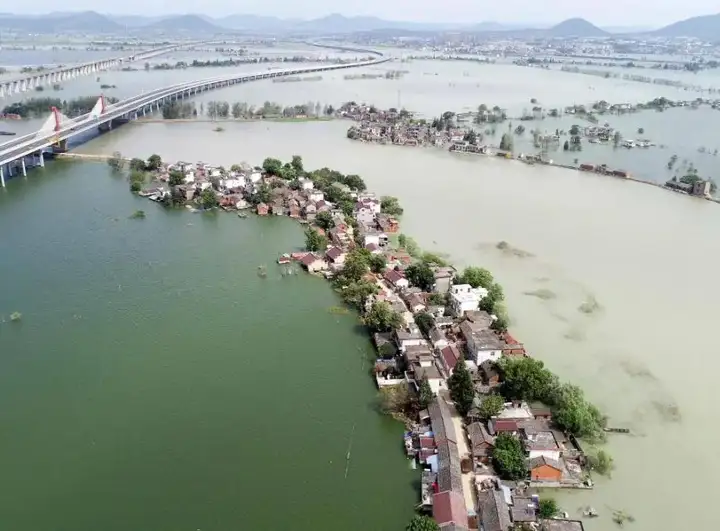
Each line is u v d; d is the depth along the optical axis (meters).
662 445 102.19
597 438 102.06
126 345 128.50
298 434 103.62
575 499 90.25
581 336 134.00
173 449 99.56
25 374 117.75
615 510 88.50
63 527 84.38
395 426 106.12
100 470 94.88
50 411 107.75
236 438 102.31
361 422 106.81
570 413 101.81
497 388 113.06
